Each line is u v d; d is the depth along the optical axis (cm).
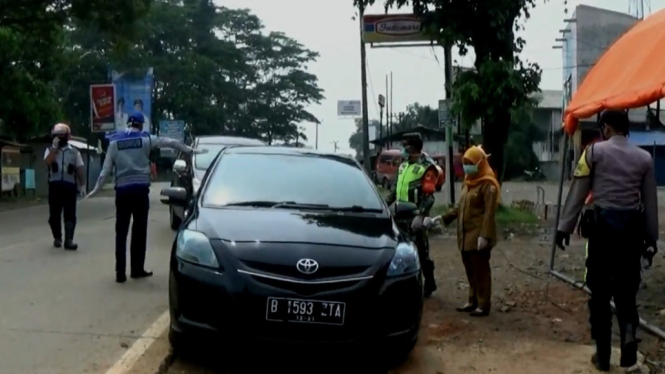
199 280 587
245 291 572
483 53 1652
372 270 592
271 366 631
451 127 1936
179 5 6825
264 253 588
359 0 1697
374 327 584
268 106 7456
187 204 794
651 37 838
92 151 3678
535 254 1284
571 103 1005
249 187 727
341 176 759
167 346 658
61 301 820
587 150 622
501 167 1716
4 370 586
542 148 5772
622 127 623
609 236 605
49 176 1218
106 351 642
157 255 1184
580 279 1030
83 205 2386
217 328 579
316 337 574
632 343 602
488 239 787
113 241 1339
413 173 887
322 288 574
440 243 1403
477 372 626
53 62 3030
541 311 847
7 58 2786
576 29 4378
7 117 3017
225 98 6906
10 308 783
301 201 712
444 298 912
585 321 802
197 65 6488
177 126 5844
